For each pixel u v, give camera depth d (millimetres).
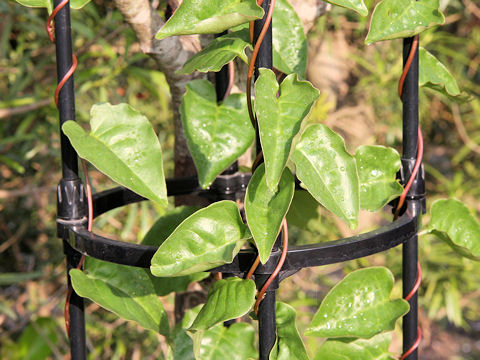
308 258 681
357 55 1748
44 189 1468
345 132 1721
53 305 1610
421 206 765
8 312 1515
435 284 1729
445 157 2225
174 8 850
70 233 713
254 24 668
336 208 665
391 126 1685
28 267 1725
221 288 686
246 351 763
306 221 906
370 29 698
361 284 753
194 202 922
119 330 1569
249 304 668
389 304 755
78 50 1372
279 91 667
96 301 699
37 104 1396
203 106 788
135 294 765
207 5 646
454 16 1819
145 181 690
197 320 685
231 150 779
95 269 763
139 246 689
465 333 2307
